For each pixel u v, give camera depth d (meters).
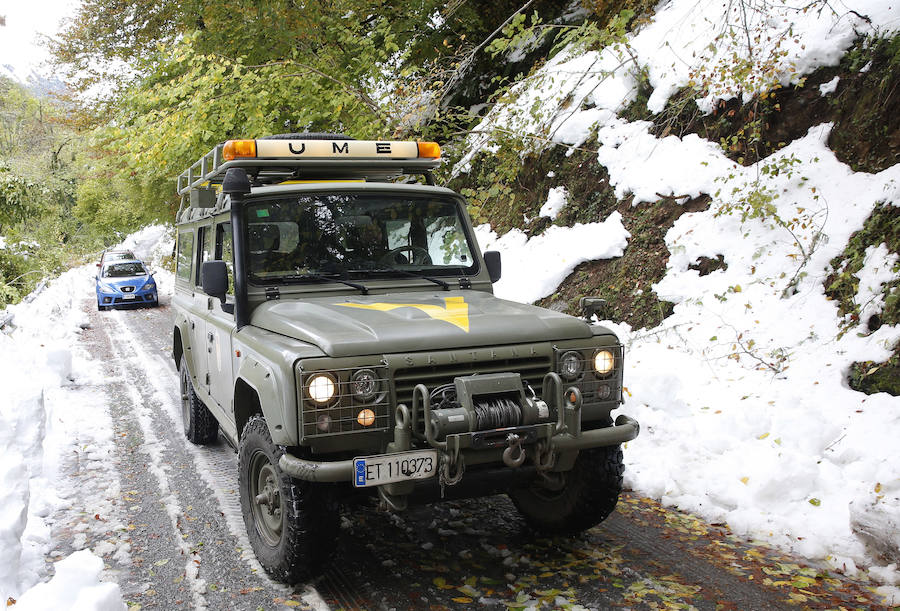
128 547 4.22
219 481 5.41
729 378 6.49
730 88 8.59
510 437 3.29
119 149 11.12
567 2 14.01
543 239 10.26
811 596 3.55
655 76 10.12
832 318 6.63
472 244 4.95
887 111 7.48
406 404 3.42
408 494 3.39
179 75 12.41
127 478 5.49
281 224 4.44
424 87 10.90
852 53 8.05
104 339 13.11
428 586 3.72
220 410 4.93
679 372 6.86
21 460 3.85
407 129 10.31
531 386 3.63
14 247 20.22
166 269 29.05
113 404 7.99
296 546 3.47
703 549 4.12
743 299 7.35
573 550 4.13
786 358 6.43
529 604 3.50
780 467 4.63
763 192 7.81
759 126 8.19
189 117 10.42
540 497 4.36
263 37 11.82
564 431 3.54
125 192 21.06
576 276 9.47
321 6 12.05
